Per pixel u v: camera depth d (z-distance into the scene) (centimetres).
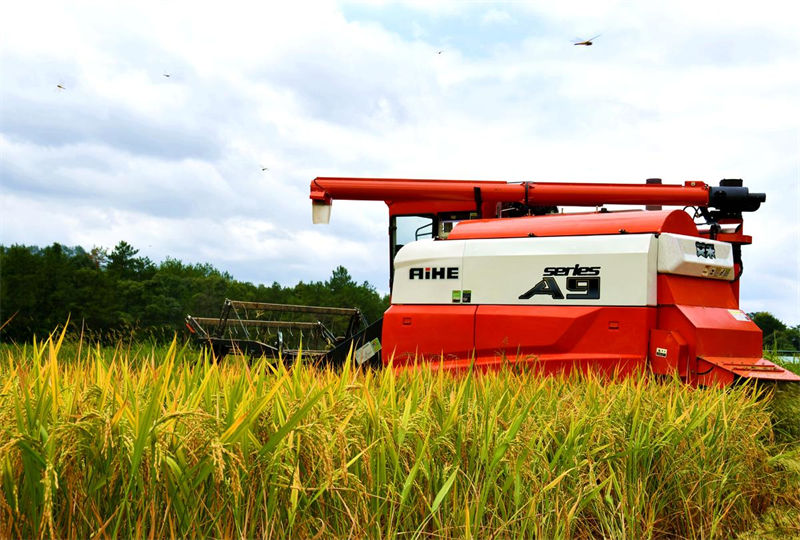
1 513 260
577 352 698
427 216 994
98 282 6850
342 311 1104
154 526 279
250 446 299
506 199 912
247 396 326
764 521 470
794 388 631
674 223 715
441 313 767
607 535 385
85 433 273
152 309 7456
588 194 903
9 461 261
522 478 361
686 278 710
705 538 420
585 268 707
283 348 986
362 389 366
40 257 6662
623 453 402
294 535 303
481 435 364
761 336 735
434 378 498
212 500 296
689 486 434
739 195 851
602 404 461
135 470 271
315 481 311
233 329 1089
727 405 515
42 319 6272
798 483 505
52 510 275
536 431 383
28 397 278
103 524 269
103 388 309
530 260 734
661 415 459
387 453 339
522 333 720
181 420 292
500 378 523
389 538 312
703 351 667
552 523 357
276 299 8269
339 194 943
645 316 675
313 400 289
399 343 785
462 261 769
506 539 338
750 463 482
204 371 400
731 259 760
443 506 345
